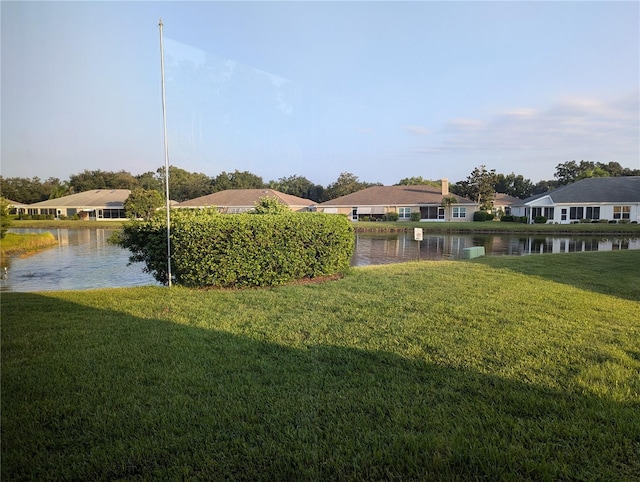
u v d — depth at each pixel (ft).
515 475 7.39
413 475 7.52
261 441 8.58
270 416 9.54
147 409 9.86
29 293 24.32
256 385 11.17
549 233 109.91
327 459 7.97
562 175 225.76
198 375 11.80
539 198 138.00
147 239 27.78
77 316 18.48
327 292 23.49
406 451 8.17
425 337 14.99
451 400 10.25
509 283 26.43
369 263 53.47
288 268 26.30
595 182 138.21
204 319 17.84
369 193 157.69
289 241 26.18
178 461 7.90
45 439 8.59
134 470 7.67
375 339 14.83
